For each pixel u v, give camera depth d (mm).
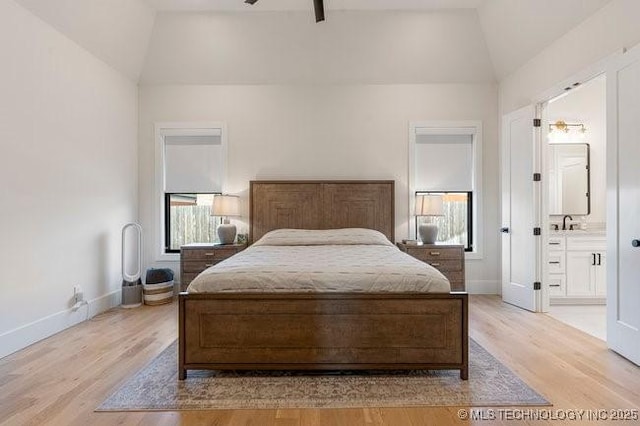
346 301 2199
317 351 2205
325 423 1774
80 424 1776
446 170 4664
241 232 4625
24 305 2871
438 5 3951
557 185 4703
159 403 1957
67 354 2676
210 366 2207
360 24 4137
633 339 2455
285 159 4637
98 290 3840
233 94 4629
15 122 2814
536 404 1934
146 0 3830
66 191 3371
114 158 4137
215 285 2230
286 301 2201
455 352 2191
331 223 4531
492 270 4625
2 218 2695
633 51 2455
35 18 3002
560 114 4715
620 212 2590
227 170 4629
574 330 3172
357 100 4625
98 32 3627
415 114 4605
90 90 3713
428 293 2193
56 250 3236
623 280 2559
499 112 4570
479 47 4320
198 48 4324
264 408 1911
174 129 4633
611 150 2676
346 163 4629
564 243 4137
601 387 2121
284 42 4270
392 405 1932
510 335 3037
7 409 1909
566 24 3221
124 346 2836
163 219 4684
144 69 4492
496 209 4613
